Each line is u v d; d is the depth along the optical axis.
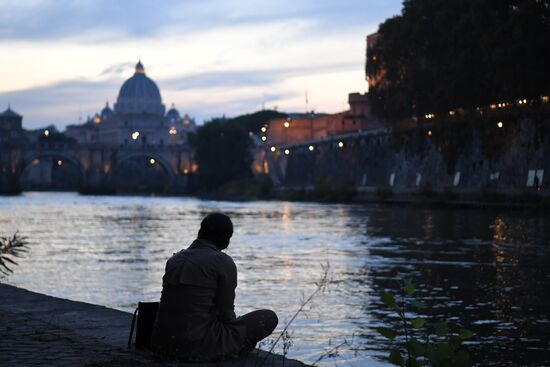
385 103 108.31
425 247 48.00
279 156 197.25
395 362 8.78
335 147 155.50
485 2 84.94
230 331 10.68
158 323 10.60
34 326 12.91
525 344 19.48
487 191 94.12
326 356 17.70
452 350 8.59
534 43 79.50
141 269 38.56
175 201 171.75
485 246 47.75
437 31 97.06
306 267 38.31
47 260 42.84
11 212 112.06
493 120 93.38
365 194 132.50
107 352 10.97
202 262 10.45
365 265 38.72
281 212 103.69
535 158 87.88
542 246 47.06
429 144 113.25
